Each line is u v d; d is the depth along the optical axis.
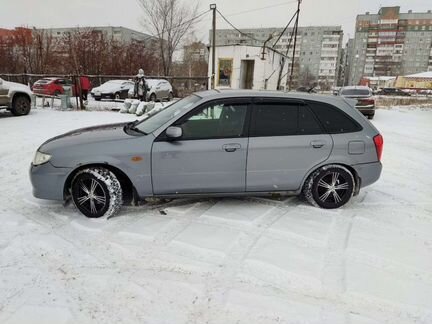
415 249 3.35
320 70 79.44
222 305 2.51
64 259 3.08
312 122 4.05
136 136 3.87
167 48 33.72
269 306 2.51
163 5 31.81
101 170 3.80
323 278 2.85
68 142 3.89
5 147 7.21
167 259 3.09
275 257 3.13
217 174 3.90
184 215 3.97
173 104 4.61
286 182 4.06
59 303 2.51
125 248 3.26
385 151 8.20
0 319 2.35
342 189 4.21
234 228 3.67
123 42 36.28
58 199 3.85
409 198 4.79
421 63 82.44
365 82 66.31
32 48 33.88
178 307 2.49
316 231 3.66
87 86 16.77
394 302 2.57
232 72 24.97
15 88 12.18
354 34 87.19
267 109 3.98
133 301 2.55
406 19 81.31
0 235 3.47
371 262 3.11
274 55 26.02
